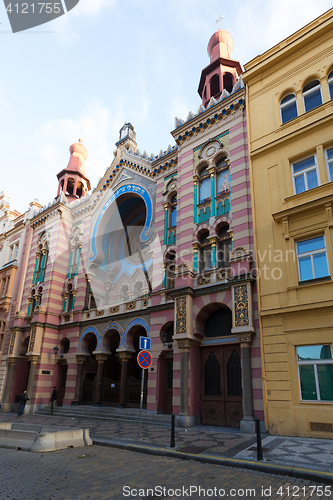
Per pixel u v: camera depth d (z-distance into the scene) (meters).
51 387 22.14
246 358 12.19
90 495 5.32
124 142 24.75
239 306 12.87
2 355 25.80
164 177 20.03
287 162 13.57
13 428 10.80
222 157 16.94
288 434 10.42
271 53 15.79
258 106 15.55
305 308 11.18
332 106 13.01
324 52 14.01
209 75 23.27
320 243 11.84
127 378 18.77
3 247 32.06
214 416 13.51
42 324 22.91
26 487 5.70
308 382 10.68
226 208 15.71
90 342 22.67
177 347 14.81
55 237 25.91
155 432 11.54
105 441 9.73
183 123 18.92
